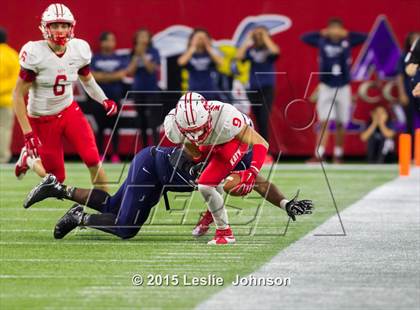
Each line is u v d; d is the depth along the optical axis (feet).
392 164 137.80
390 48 137.69
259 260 61.00
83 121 77.10
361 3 137.69
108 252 64.08
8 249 65.26
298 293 51.13
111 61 135.13
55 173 78.64
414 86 94.99
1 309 47.78
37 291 51.90
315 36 136.67
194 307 48.11
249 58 132.46
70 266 58.90
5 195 99.25
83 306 48.49
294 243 67.97
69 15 73.20
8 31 141.38
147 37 132.46
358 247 66.18
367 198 96.07
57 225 69.05
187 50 132.05
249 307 47.96
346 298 49.85
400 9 137.28
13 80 132.87
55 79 75.00
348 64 134.41
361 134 139.64
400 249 65.36
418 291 51.52
